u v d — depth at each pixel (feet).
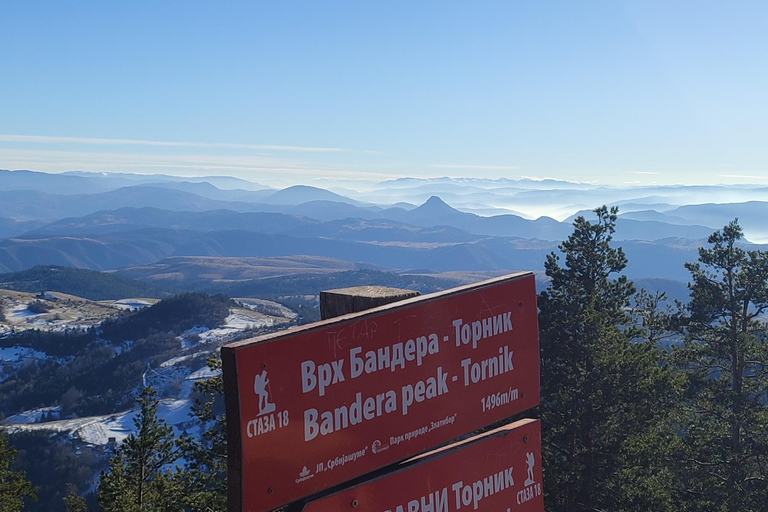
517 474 19.38
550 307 86.33
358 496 15.29
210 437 67.41
